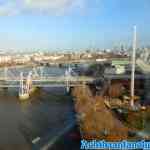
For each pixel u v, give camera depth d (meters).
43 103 194.50
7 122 143.50
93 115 127.19
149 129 116.00
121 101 171.88
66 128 130.75
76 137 117.69
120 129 111.81
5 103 195.25
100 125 113.00
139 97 179.50
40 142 113.38
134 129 115.62
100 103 158.88
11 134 123.75
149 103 161.12
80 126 115.06
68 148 106.12
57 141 113.69
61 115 156.75
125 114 135.75
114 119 127.88
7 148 107.00
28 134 123.56
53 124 138.62
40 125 137.38
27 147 108.12
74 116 152.38
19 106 184.62
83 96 173.12
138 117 128.50
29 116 155.88
